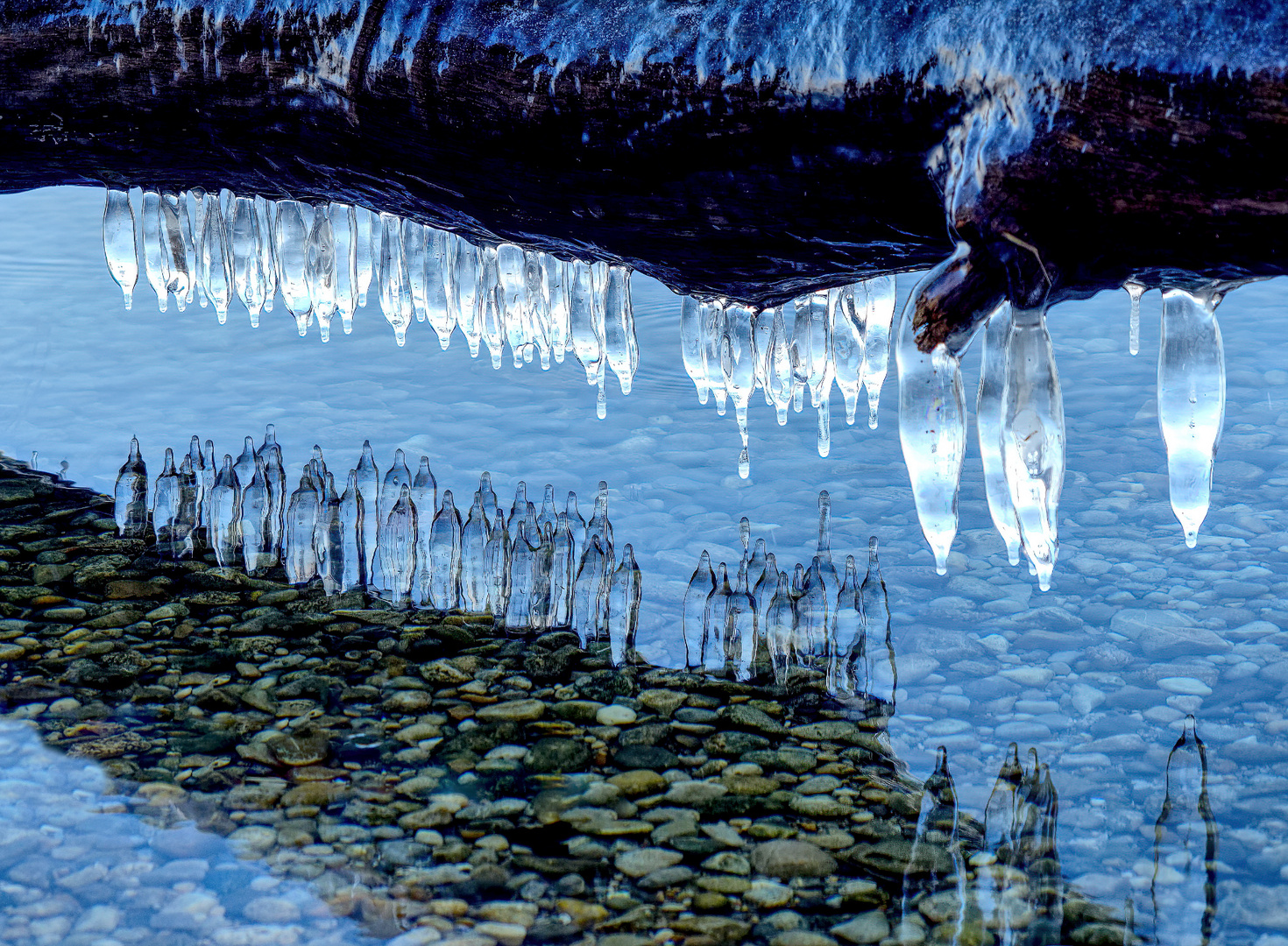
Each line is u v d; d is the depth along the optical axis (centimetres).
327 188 299
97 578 337
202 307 568
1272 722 255
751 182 238
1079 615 302
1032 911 203
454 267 328
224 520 367
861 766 248
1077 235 207
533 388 466
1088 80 194
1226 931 197
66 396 456
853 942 198
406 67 253
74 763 252
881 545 342
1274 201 192
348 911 207
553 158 251
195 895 211
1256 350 476
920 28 210
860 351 312
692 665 290
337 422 430
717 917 204
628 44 235
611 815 235
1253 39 183
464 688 283
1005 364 224
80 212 710
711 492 376
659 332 528
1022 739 255
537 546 346
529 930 202
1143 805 232
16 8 275
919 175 221
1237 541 334
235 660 296
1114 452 397
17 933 200
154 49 273
